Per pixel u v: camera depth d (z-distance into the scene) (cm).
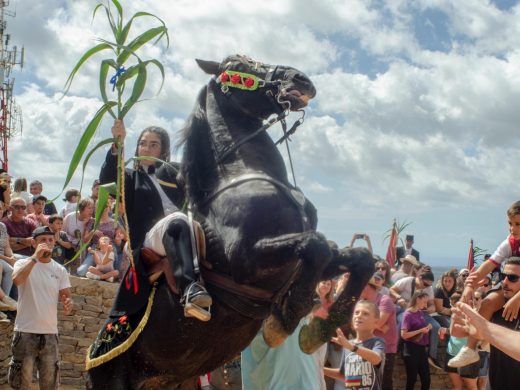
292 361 725
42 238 922
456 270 1310
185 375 535
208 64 560
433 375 1262
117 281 1157
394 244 1430
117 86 510
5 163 1284
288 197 504
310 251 455
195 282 480
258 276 477
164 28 514
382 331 1013
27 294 894
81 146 508
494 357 584
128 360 540
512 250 679
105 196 524
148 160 558
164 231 507
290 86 527
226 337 509
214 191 514
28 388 890
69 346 1088
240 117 539
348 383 820
